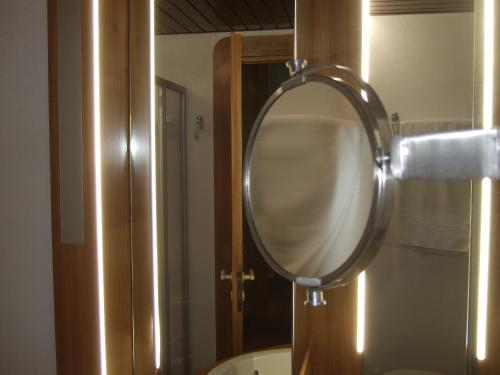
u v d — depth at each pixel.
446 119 0.61
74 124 0.78
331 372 0.69
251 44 0.76
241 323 0.80
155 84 0.83
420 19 0.63
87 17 0.77
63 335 0.82
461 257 0.62
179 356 0.85
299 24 0.68
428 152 0.26
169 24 0.81
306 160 0.37
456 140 0.26
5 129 1.12
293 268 0.38
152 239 0.85
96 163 0.78
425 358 0.65
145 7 0.83
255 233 0.41
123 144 0.85
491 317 0.60
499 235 0.59
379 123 0.33
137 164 0.85
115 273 0.83
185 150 0.83
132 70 0.85
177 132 0.83
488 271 0.60
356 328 0.67
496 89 0.58
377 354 0.67
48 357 1.15
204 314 0.83
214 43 0.79
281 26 0.73
